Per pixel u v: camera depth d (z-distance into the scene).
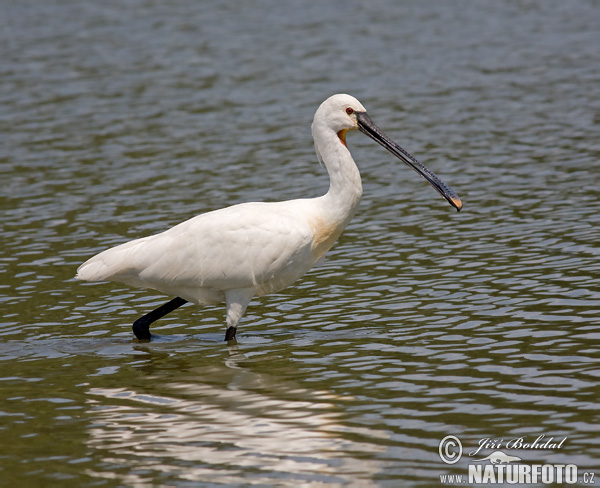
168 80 32.81
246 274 13.32
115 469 9.67
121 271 13.57
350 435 10.20
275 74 33.03
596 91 28.81
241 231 13.31
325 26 40.91
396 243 17.58
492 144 24.17
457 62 33.94
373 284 15.55
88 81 32.84
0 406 11.48
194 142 25.69
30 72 34.25
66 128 27.39
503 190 20.45
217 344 13.52
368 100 29.38
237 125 27.22
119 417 11.01
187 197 20.98
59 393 11.84
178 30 40.81
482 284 15.06
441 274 15.73
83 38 39.62
